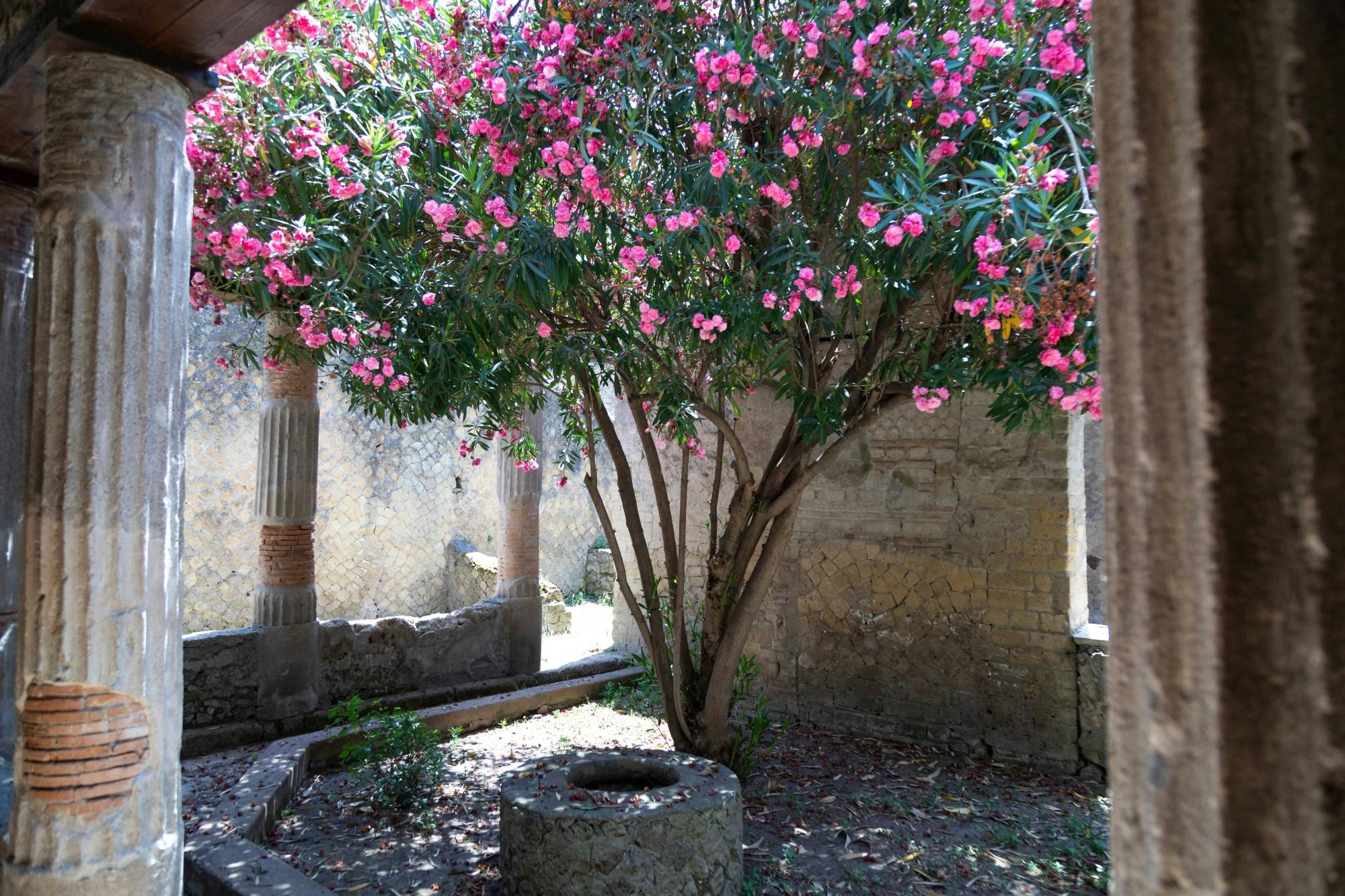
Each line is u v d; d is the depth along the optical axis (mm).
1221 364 638
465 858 3895
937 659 5684
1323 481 607
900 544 5859
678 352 4180
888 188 3355
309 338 3494
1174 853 660
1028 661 5340
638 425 4723
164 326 2258
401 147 3254
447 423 11211
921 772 5176
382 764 4867
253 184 3234
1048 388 3229
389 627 6441
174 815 2266
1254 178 636
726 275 3854
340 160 3027
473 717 6109
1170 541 671
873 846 4035
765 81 3283
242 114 3098
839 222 3998
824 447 6176
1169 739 667
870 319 5520
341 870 3754
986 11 3074
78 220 2121
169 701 2256
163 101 2268
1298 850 603
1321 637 602
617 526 7730
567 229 3135
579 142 3217
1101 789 4891
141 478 2193
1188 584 656
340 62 3422
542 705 6566
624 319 3934
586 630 10039
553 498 12469
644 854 3189
